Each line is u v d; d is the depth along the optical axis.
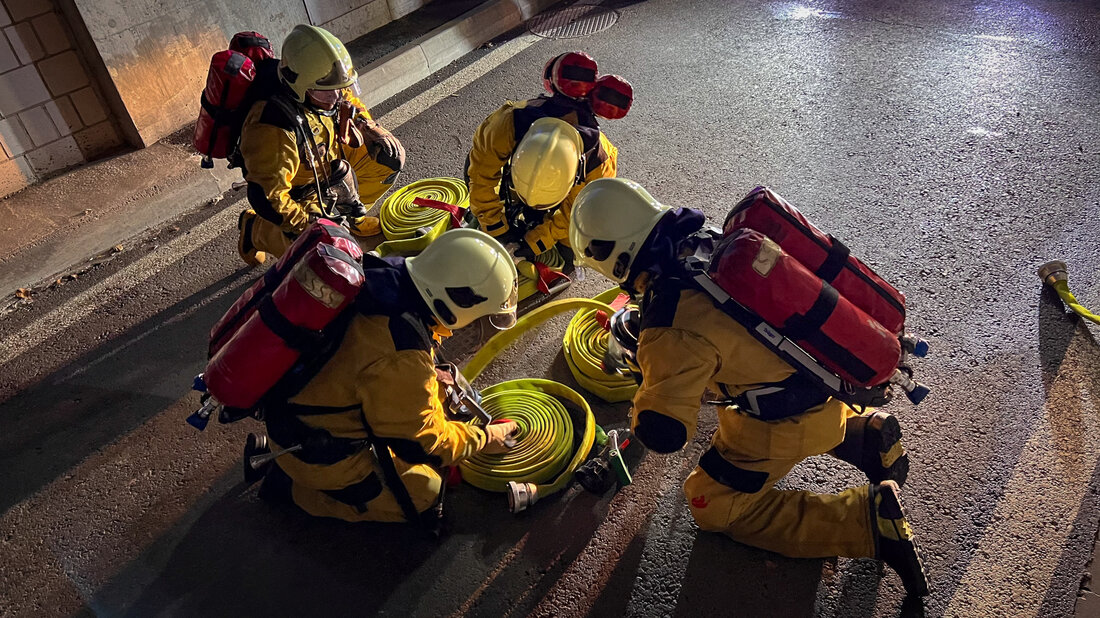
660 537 2.56
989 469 2.67
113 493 2.86
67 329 3.70
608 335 3.16
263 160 2.97
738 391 2.12
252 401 2.11
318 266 1.91
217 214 4.50
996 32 5.72
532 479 2.68
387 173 3.84
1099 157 4.23
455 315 2.10
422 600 2.45
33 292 3.98
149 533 2.72
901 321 2.07
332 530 2.67
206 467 2.93
